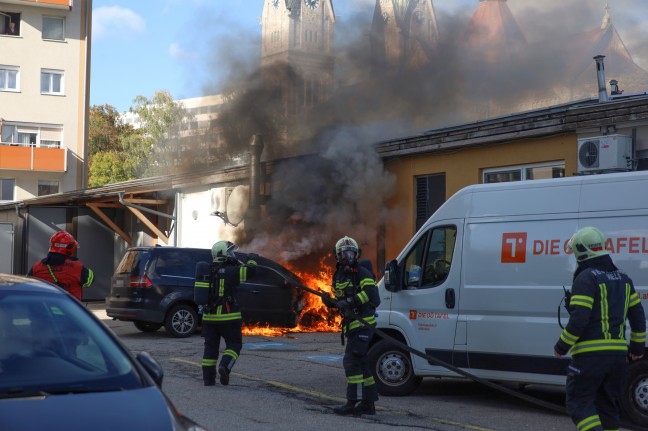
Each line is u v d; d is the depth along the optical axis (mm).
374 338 9633
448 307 8969
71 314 4648
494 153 14539
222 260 9789
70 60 43812
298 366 11617
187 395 9031
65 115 43656
